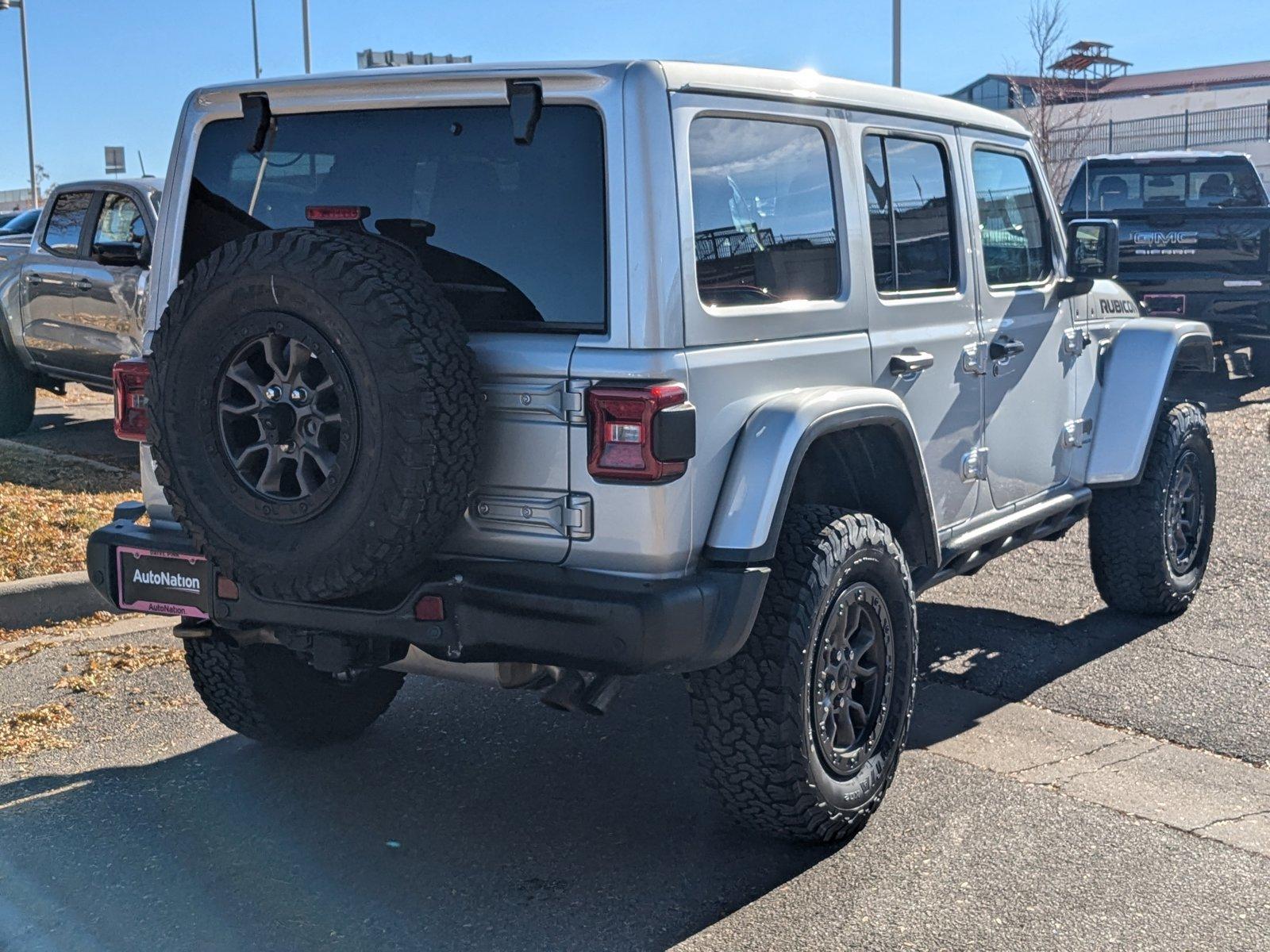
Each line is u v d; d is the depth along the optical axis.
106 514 7.79
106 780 4.49
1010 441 5.33
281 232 3.45
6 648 5.92
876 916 3.56
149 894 3.68
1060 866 3.86
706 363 3.56
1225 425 12.00
